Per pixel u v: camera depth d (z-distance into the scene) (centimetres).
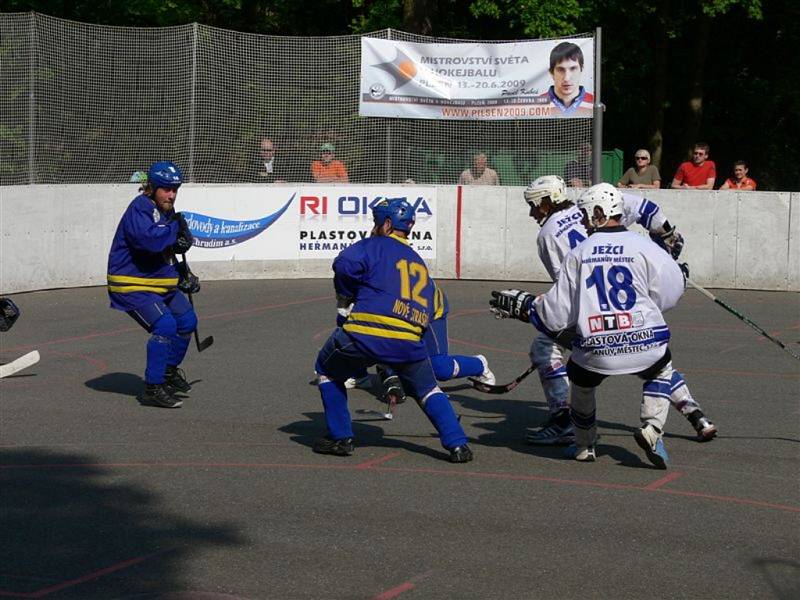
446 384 1104
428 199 1859
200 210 1808
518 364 1200
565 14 2520
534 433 873
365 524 675
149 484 759
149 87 1788
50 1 2689
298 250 1859
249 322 1465
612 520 683
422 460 822
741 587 577
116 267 1009
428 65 1834
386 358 802
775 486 759
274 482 764
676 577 589
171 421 948
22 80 1705
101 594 564
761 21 3088
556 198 878
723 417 962
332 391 829
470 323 1460
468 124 1850
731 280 1798
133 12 2708
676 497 732
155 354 998
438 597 561
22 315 1512
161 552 625
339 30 2955
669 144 3281
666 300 769
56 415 968
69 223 1741
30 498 727
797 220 1767
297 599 559
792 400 1030
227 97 1819
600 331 767
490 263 1862
